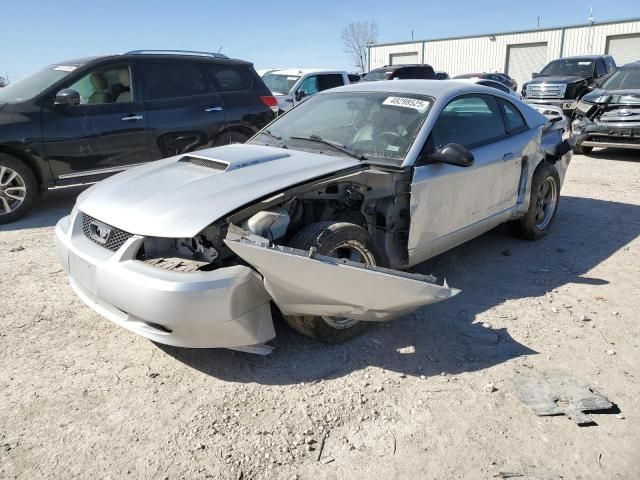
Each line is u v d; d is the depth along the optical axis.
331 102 4.61
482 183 4.39
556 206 5.68
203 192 3.17
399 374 3.12
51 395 2.92
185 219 2.92
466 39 36.28
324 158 3.77
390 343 3.46
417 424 2.70
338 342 3.40
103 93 6.79
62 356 3.30
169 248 3.10
